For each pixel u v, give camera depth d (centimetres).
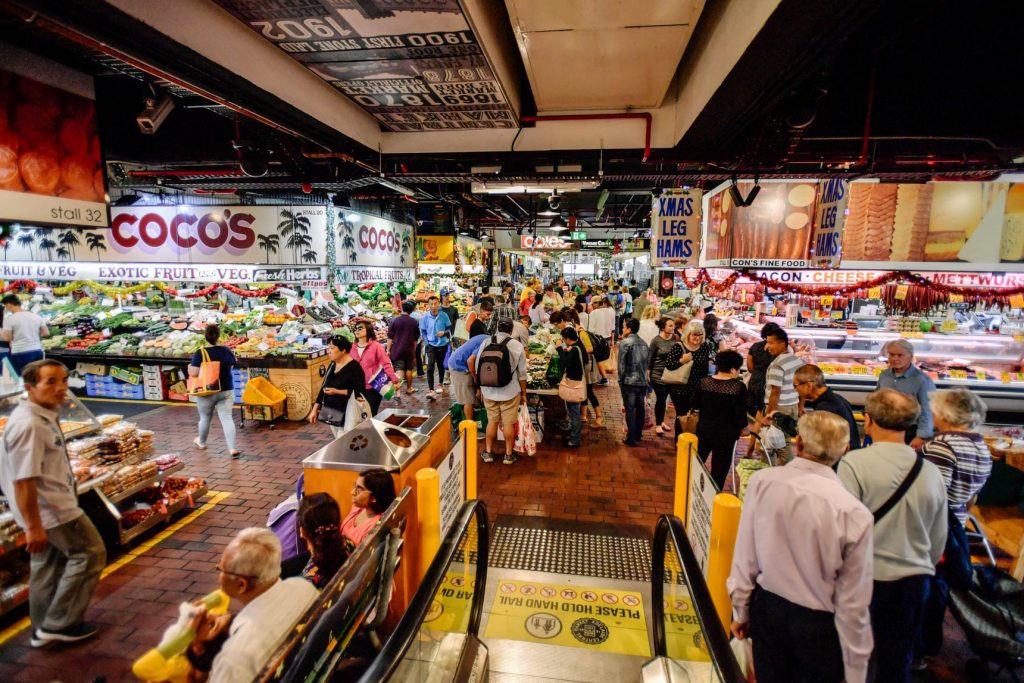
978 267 553
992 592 290
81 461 409
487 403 604
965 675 302
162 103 358
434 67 361
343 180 643
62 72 308
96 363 890
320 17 285
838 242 519
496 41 372
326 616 176
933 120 473
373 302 1418
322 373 791
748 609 229
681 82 489
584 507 498
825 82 346
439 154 567
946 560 286
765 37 266
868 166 529
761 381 584
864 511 198
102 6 226
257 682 138
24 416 291
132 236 825
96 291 1130
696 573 230
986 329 761
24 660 307
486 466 599
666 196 653
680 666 280
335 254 838
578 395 639
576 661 304
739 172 548
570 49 361
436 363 939
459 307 1534
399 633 195
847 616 195
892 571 234
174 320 968
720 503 282
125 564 408
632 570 395
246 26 321
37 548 291
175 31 264
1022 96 452
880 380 443
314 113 418
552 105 507
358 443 329
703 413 457
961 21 386
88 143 327
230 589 188
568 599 360
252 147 503
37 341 800
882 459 242
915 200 554
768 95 355
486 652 291
